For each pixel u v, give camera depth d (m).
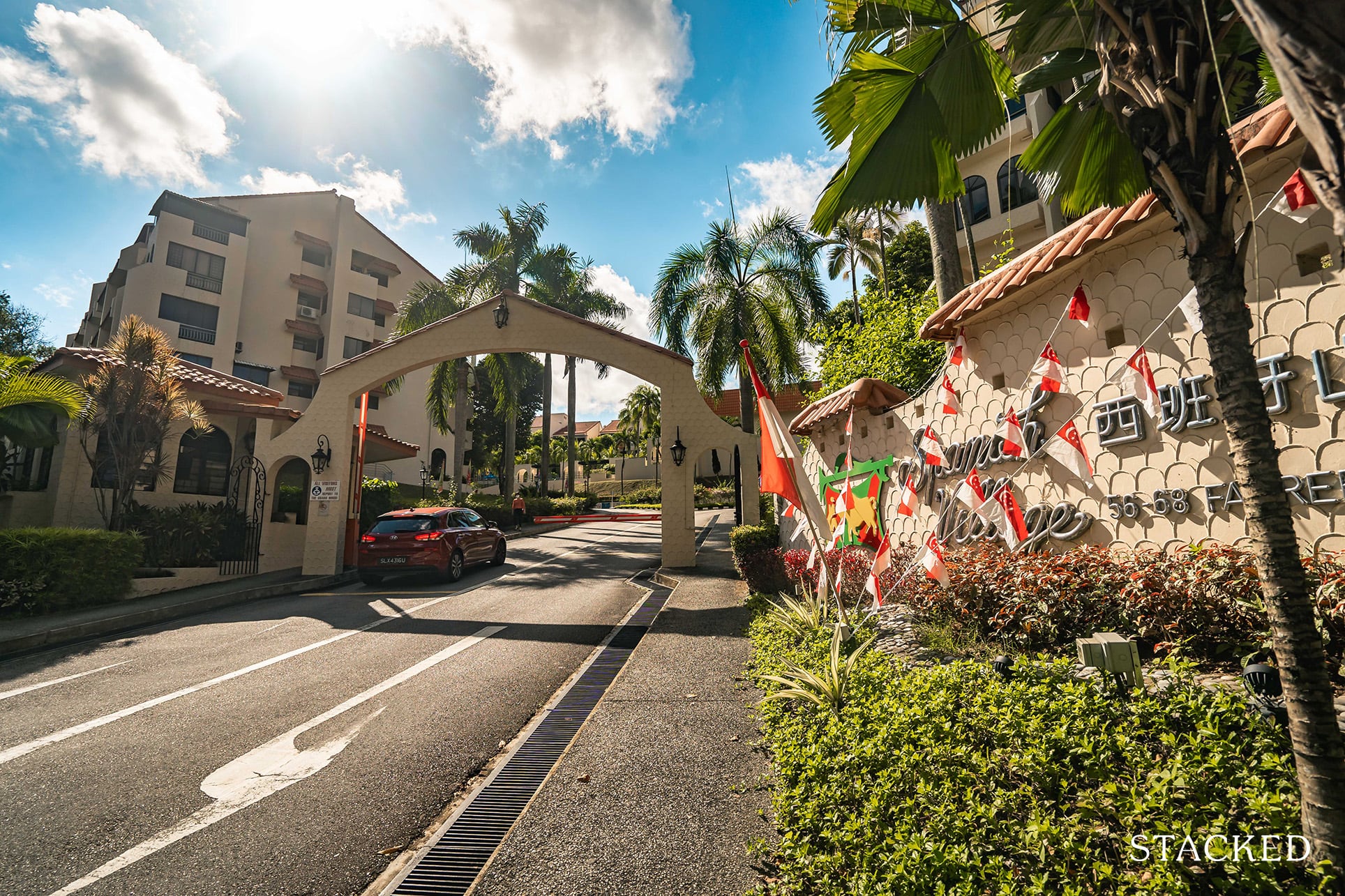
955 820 2.35
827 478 11.29
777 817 2.98
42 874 3.07
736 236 20.56
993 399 6.96
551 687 6.05
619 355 16.05
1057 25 3.36
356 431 16.20
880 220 21.92
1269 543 1.99
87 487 14.02
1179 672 3.31
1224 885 1.81
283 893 2.92
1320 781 1.86
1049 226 15.99
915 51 3.51
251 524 14.94
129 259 33.19
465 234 29.28
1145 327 5.16
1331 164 1.28
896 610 7.32
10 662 7.46
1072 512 5.82
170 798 3.86
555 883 2.74
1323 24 1.25
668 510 15.30
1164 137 2.16
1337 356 3.91
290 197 37.06
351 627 9.05
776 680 4.62
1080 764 2.64
